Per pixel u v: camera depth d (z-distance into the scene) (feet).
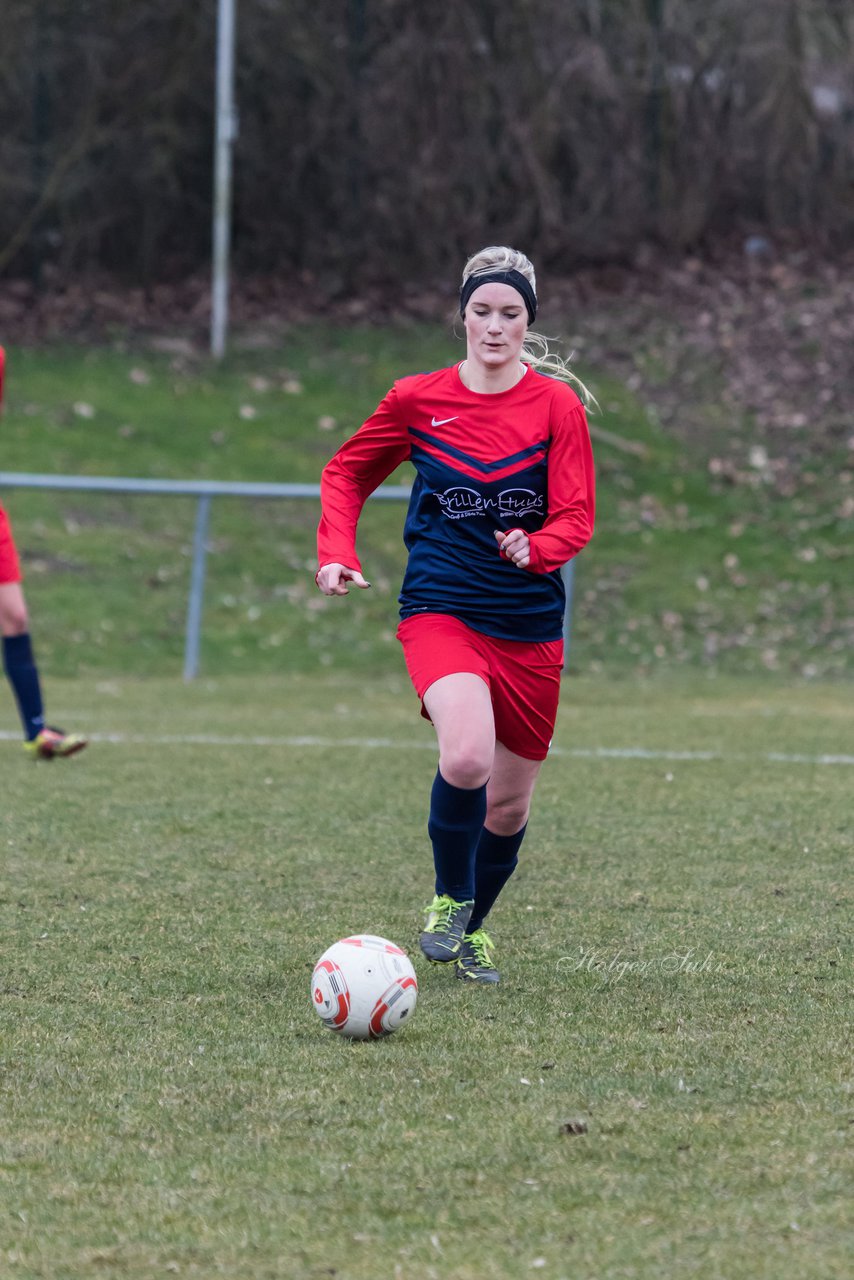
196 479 189.06
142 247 236.84
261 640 159.63
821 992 42.91
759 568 178.40
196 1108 33.04
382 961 38.37
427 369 221.46
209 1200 28.07
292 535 183.21
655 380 215.92
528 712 45.39
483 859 47.09
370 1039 37.96
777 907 54.54
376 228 238.48
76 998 41.93
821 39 237.66
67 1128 31.83
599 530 184.34
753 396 211.82
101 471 187.52
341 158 235.61
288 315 231.91
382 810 75.00
